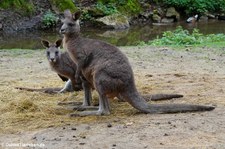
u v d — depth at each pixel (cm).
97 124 925
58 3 3328
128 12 3559
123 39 2773
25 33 3017
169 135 852
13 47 2445
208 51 1989
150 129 884
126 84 970
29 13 3170
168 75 1430
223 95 1134
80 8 3397
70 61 1162
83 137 851
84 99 1061
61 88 1217
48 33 3033
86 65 1005
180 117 952
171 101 1083
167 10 3750
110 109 1020
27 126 927
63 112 1021
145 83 1292
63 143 823
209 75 1431
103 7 3434
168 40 2291
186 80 1331
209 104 1052
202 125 902
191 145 803
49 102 1094
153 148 790
